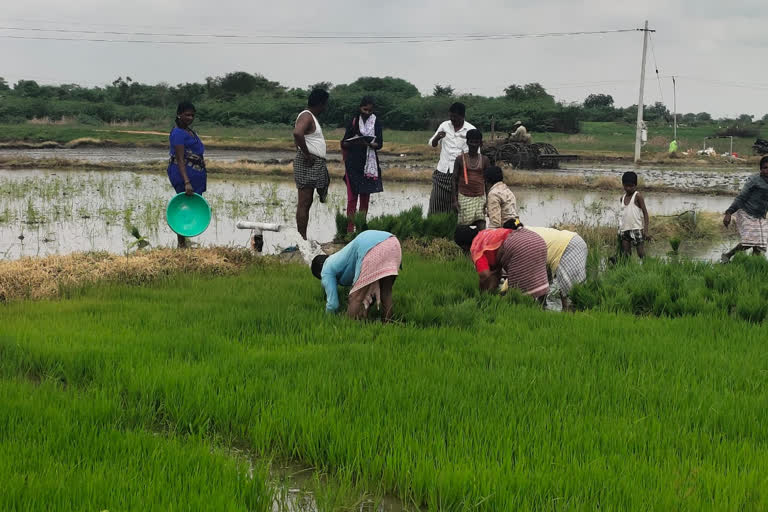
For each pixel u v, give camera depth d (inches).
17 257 470.9
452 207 486.3
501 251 331.3
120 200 788.0
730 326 298.7
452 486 160.4
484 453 173.3
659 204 852.0
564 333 278.7
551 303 377.1
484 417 195.5
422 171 1235.2
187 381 216.2
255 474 164.6
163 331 269.0
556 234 348.5
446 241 459.8
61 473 160.6
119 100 3403.1
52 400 203.8
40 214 672.4
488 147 1403.8
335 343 261.9
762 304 319.9
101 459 172.9
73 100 3312.0
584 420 193.8
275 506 162.7
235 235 574.6
